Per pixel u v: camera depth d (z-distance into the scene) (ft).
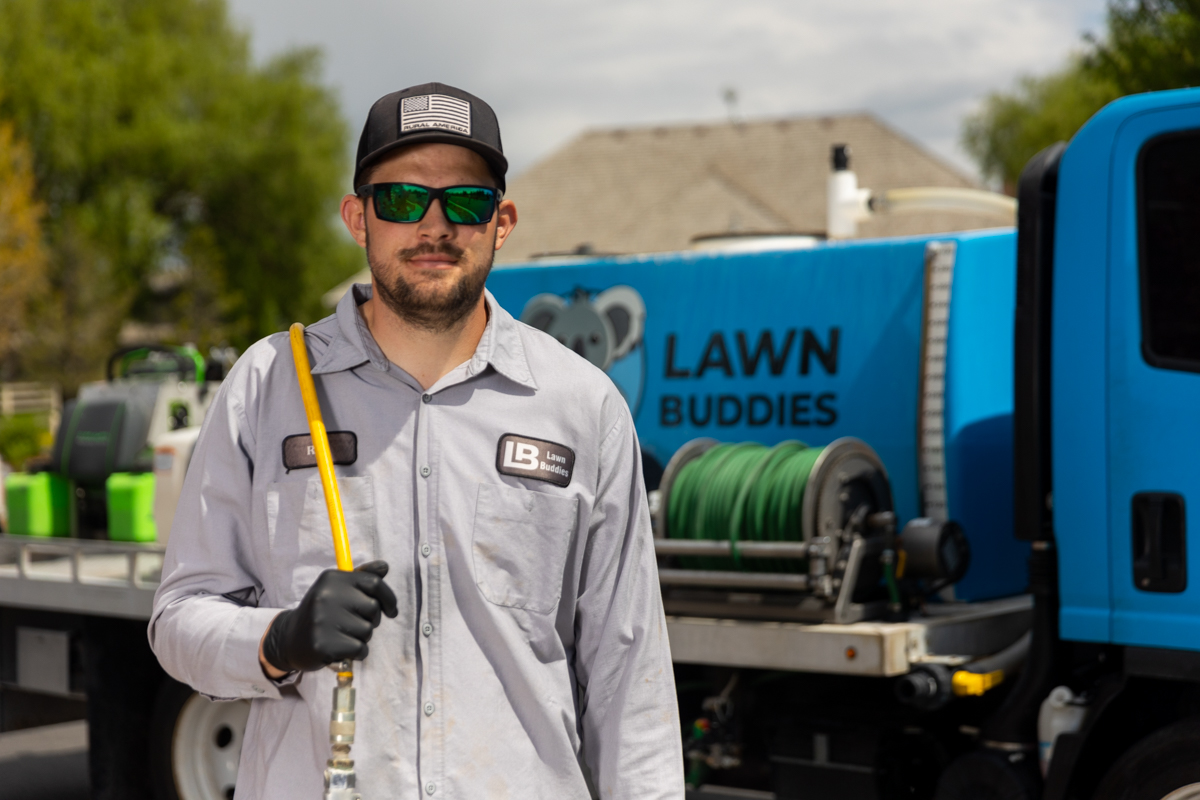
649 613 7.72
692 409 17.56
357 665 6.97
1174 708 13.00
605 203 96.73
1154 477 12.53
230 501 7.27
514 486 7.23
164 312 120.67
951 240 15.93
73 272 95.50
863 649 13.58
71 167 111.04
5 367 95.40
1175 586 12.35
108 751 18.88
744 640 14.43
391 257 7.18
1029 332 13.48
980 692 13.79
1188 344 12.40
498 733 7.05
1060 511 13.14
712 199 93.81
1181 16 31.86
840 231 22.08
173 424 22.24
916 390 15.94
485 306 7.70
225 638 6.75
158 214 121.70
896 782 14.87
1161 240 12.62
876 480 14.94
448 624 7.06
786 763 15.28
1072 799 13.01
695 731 15.53
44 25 113.09
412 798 6.88
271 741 7.13
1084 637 12.92
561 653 7.41
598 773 7.68
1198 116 12.48
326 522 7.06
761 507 14.47
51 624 20.06
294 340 7.36
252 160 118.73
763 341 17.07
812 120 99.14
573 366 7.64
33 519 22.49
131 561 18.44
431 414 7.25
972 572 15.93
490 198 7.28
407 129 7.07
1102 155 13.04
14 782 23.88
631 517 7.77
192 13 123.85
